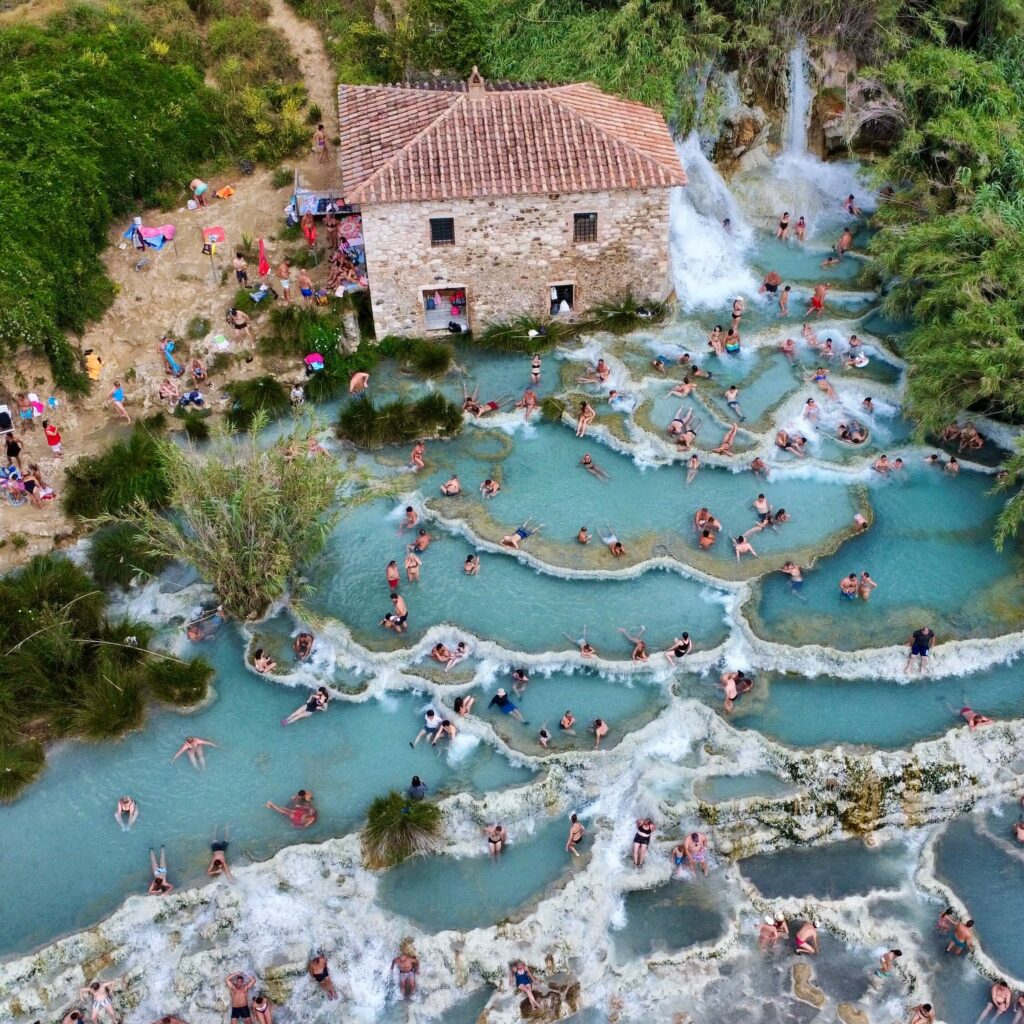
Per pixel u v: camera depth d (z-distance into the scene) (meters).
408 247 36.53
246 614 30.70
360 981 24.09
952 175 41.56
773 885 26.12
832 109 45.69
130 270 38.75
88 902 24.81
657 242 38.53
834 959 25.00
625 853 26.36
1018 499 31.69
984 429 36.53
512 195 35.56
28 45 40.97
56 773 27.31
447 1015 23.78
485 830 26.31
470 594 31.47
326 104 45.19
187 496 28.50
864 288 42.00
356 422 35.38
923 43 44.00
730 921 25.44
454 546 33.00
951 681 29.52
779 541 32.97
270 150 43.34
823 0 42.91
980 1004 24.11
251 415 35.62
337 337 37.75
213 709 28.80
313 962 23.59
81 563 31.42
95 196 38.50
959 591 31.64
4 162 36.94
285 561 29.02
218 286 38.84
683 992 24.41
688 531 33.31
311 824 26.31
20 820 26.36
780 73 44.56
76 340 36.47
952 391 33.91
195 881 25.09
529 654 29.67
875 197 45.25
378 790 27.08
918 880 26.11
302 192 40.75
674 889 26.03
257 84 44.66
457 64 44.03
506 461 35.59
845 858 26.72
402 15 46.22
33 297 34.38
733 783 27.23
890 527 33.66
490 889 25.47
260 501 28.52
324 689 28.84
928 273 36.50
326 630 30.25
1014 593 31.58
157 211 41.38
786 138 46.34
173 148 42.19
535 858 26.17
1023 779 27.61
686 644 29.39
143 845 25.89
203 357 37.16
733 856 26.61
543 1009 23.84
